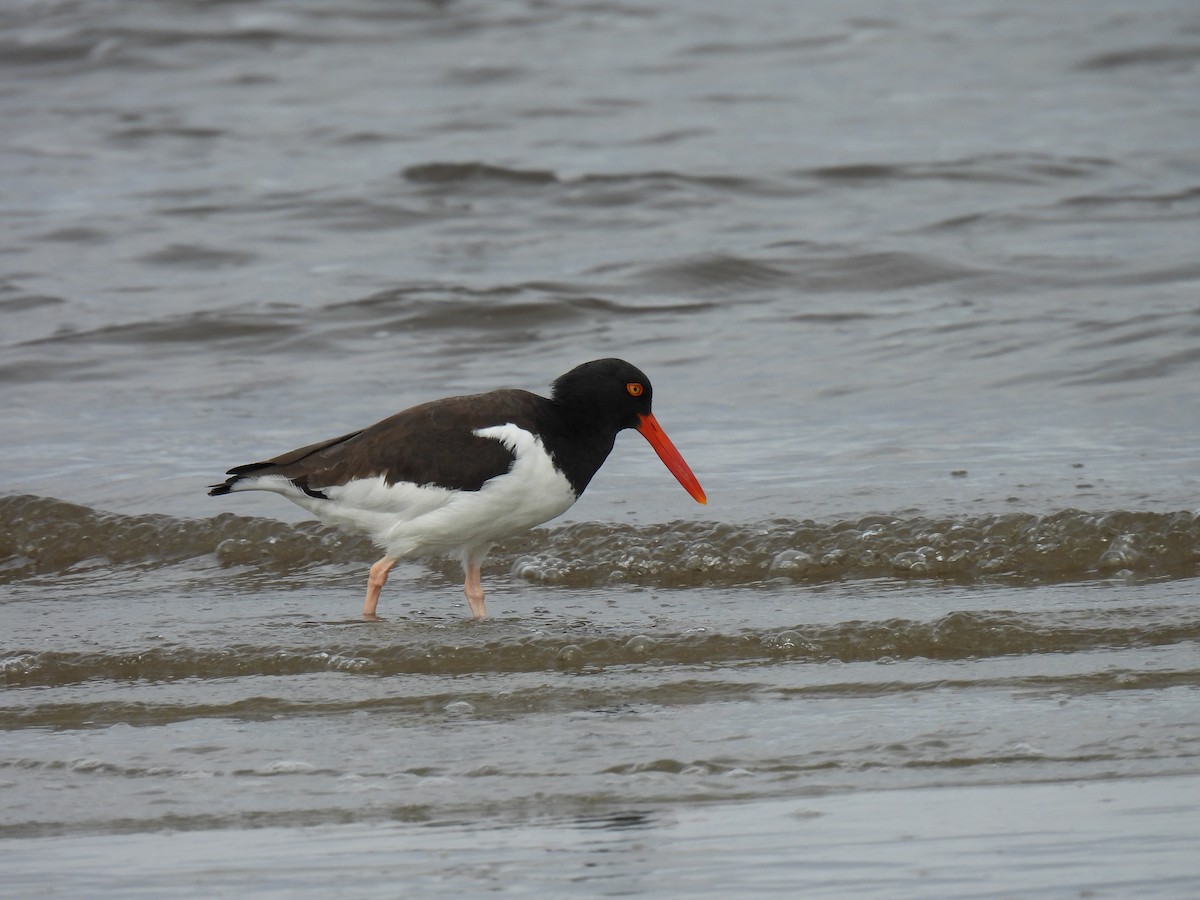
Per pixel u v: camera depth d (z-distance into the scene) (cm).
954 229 2452
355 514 1108
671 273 2202
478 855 679
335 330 1997
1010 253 2281
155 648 1013
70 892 651
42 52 3884
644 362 1844
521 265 2316
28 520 1348
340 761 808
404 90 3625
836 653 979
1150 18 4128
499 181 2778
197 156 3103
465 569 1130
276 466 1127
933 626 991
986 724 825
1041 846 666
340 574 1252
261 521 1329
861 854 667
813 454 1466
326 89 3641
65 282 2273
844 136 3152
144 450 1552
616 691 914
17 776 799
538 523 1132
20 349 1936
